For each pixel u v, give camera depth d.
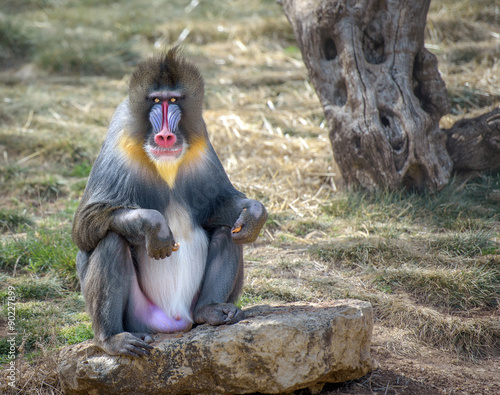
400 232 19.92
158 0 48.12
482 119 23.11
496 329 14.89
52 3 47.78
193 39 40.66
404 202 21.34
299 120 29.30
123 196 12.54
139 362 11.70
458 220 20.20
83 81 35.25
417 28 22.17
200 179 13.26
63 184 24.98
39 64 36.69
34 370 13.09
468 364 14.06
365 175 22.22
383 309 15.87
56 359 13.02
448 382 13.06
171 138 12.20
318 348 11.67
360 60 21.98
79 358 12.06
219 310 12.23
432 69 22.41
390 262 18.14
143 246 12.72
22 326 15.05
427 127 21.91
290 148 26.41
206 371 11.59
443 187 22.05
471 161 23.22
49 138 28.17
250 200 12.78
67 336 14.68
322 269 18.19
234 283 13.04
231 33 40.25
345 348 12.02
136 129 12.70
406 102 21.83
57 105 31.86
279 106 30.88
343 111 22.14
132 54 38.09
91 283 12.09
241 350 11.47
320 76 22.75
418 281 16.92
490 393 12.66
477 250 18.47
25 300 16.81
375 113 21.64
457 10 38.62
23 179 25.08
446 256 18.20
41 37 39.75
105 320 11.98
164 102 12.62
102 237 12.25
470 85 29.53
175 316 12.72
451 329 14.85
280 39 39.56
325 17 22.16
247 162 25.58
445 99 22.61
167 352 11.65
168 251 11.74
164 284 12.73
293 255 19.09
